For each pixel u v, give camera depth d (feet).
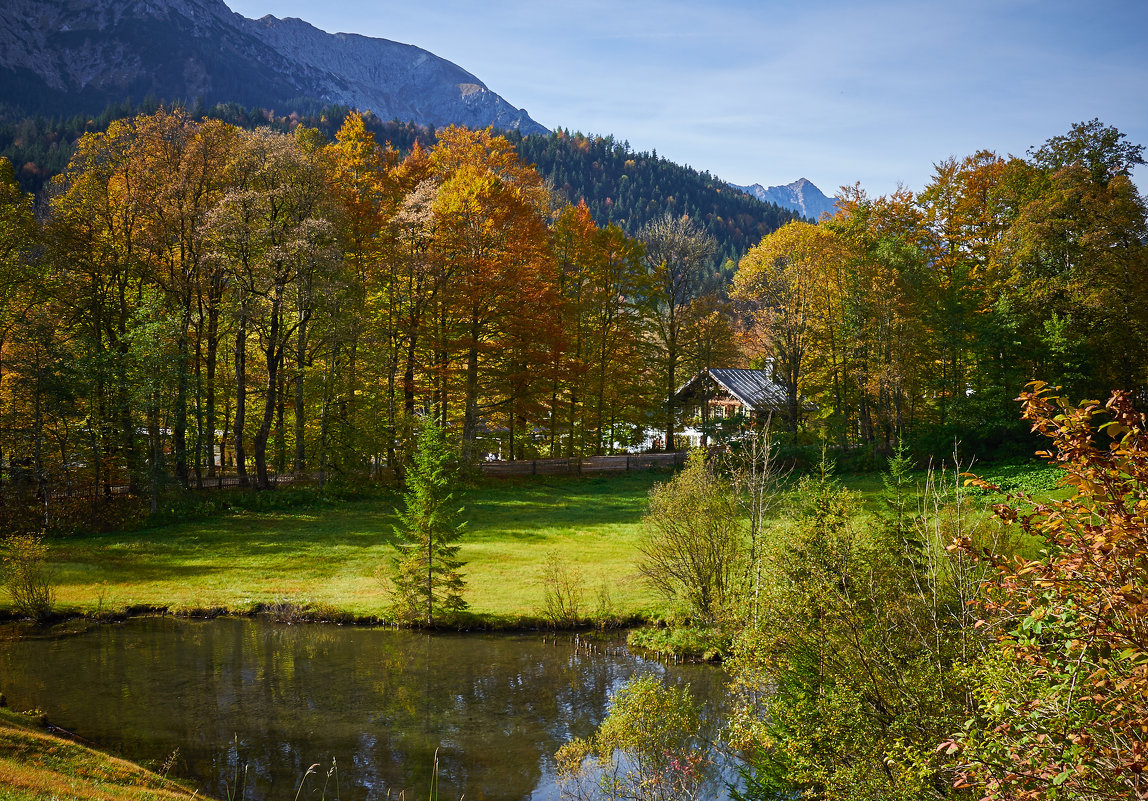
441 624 84.23
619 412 188.34
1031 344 142.51
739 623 63.77
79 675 67.92
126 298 139.44
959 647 33.99
